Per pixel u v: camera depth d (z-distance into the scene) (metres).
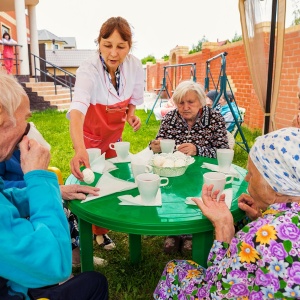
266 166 1.15
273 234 1.04
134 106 2.94
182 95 2.78
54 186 1.13
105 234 2.84
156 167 1.97
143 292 2.27
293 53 5.92
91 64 2.48
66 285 1.29
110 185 1.80
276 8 4.23
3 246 0.92
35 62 14.27
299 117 3.25
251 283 1.10
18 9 12.12
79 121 2.27
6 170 1.78
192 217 1.45
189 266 1.58
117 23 2.32
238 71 8.72
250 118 8.05
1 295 1.04
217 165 2.18
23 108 1.12
